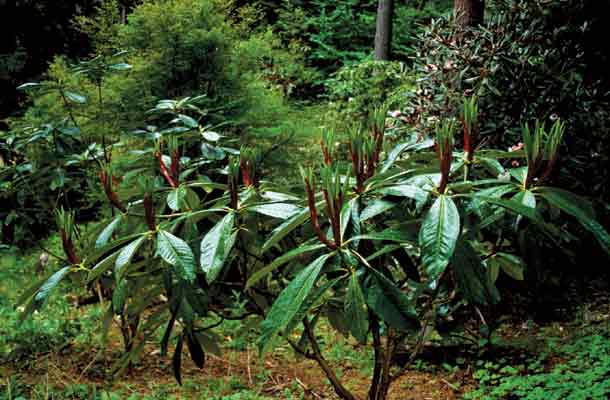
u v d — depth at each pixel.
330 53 15.20
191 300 2.41
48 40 8.30
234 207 2.20
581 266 5.61
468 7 6.31
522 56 5.21
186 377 4.16
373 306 1.88
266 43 5.80
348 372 4.28
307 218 2.07
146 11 5.32
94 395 3.68
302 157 5.53
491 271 2.58
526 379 3.91
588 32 5.83
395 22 15.38
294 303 1.79
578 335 4.79
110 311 2.78
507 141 5.21
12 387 3.79
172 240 2.07
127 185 4.04
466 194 1.98
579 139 5.34
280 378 4.18
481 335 4.59
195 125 3.74
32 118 5.17
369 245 2.25
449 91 5.34
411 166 2.49
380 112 2.33
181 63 5.23
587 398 3.57
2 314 5.11
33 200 6.43
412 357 2.60
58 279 2.18
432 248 1.80
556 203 1.96
